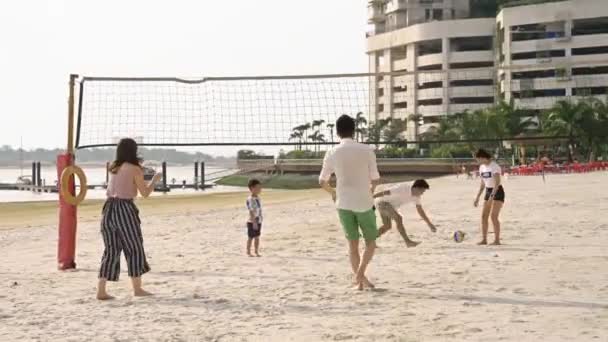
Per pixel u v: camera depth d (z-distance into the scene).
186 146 11.98
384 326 5.79
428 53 107.38
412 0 109.38
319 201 26.16
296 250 11.27
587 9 91.31
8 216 24.23
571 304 6.47
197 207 26.59
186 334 5.68
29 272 9.45
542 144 65.94
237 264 9.75
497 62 98.44
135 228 7.33
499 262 9.24
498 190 11.20
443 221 15.59
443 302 6.71
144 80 11.41
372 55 115.12
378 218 16.39
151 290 7.75
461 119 82.50
